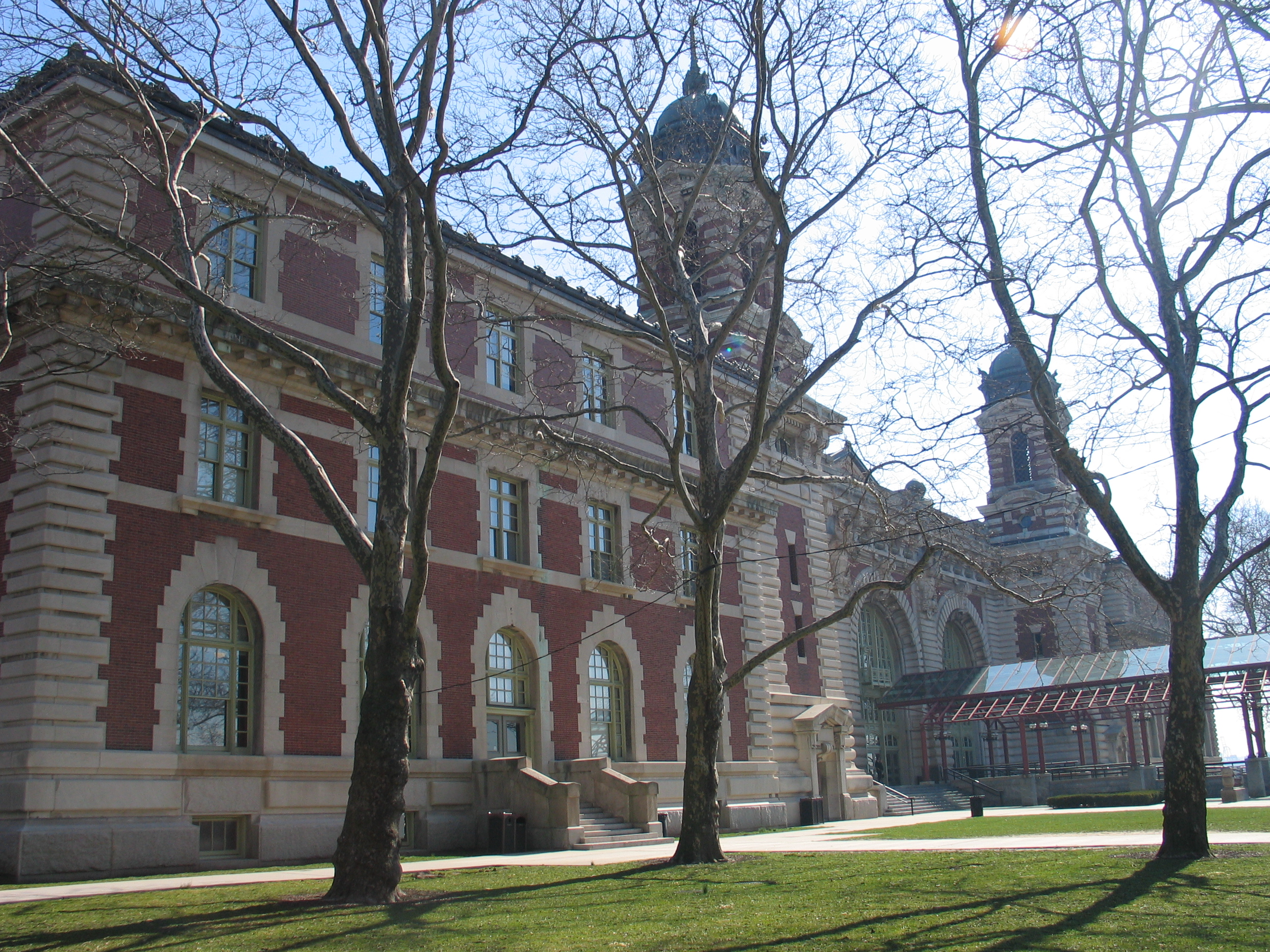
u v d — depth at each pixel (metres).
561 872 18.53
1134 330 18.00
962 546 61.00
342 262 27.33
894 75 18.50
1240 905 12.23
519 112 19.22
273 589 24.02
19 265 18.67
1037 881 15.04
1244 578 53.44
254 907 14.02
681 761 34.28
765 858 20.28
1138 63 16.98
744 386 40.91
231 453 24.08
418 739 26.67
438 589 27.69
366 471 26.33
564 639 31.16
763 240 38.31
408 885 16.64
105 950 11.13
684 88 24.34
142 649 21.53
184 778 21.64
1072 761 71.00
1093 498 17.88
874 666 60.81
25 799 19.23
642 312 42.41
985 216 18.50
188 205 24.17
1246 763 48.03
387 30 17.33
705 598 19.95
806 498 45.41
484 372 30.67
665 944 10.95
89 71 22.05
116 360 22.11
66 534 20.81
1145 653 56.03
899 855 20.16
